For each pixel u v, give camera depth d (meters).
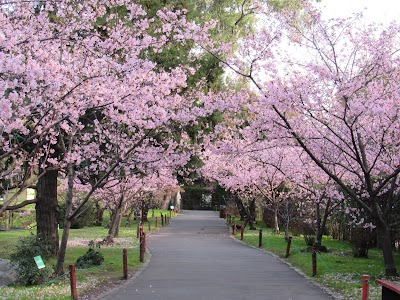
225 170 29.95
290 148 18.73
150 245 23.08
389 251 12.59
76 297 10.03
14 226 31.42
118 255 18.20
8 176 12.26
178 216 52.22
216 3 22.02
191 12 16.47
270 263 16.52
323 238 26.47
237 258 17.97
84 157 14.68
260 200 32.94
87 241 23.91
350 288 11.16
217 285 11.88
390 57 11.99
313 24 12.68
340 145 13.93
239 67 12.72
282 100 11.85
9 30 9.41
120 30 11.69
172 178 23.52
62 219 31.16
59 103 9.55
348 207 18.55
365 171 12.26
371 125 12.71
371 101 11.76
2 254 17.61
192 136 17.80
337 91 11.82
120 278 13.03
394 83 12.17
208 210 68.50
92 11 12.23
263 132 14.25
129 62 10.51
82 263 15.02
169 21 13.59
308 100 11.95
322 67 11.92
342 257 17.61
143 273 14.05
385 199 17.22
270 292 10.93
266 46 12.36
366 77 12.28
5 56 8.40
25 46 9.87
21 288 11.27
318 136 13.79
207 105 13.80
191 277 13.23
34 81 8.60
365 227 17.28
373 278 12.59
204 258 17.89
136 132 15.53
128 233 29.73
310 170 18.81
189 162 19.98
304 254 18.08
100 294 10.66
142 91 10.70
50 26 11.70
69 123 12.95
